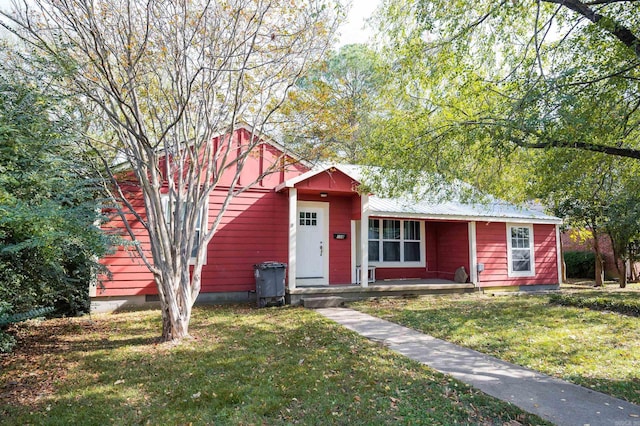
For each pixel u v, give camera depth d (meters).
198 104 7.34
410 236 13.74
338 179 10.77
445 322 8.02
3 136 4.36
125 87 6.33
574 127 4.79
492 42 6.80
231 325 7.64
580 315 8.71
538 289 13.88
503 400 4.18
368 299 10.91
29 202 4.54
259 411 3.88
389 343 6.45
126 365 5.29
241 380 4.68
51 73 5.35
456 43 6.72
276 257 11.02
